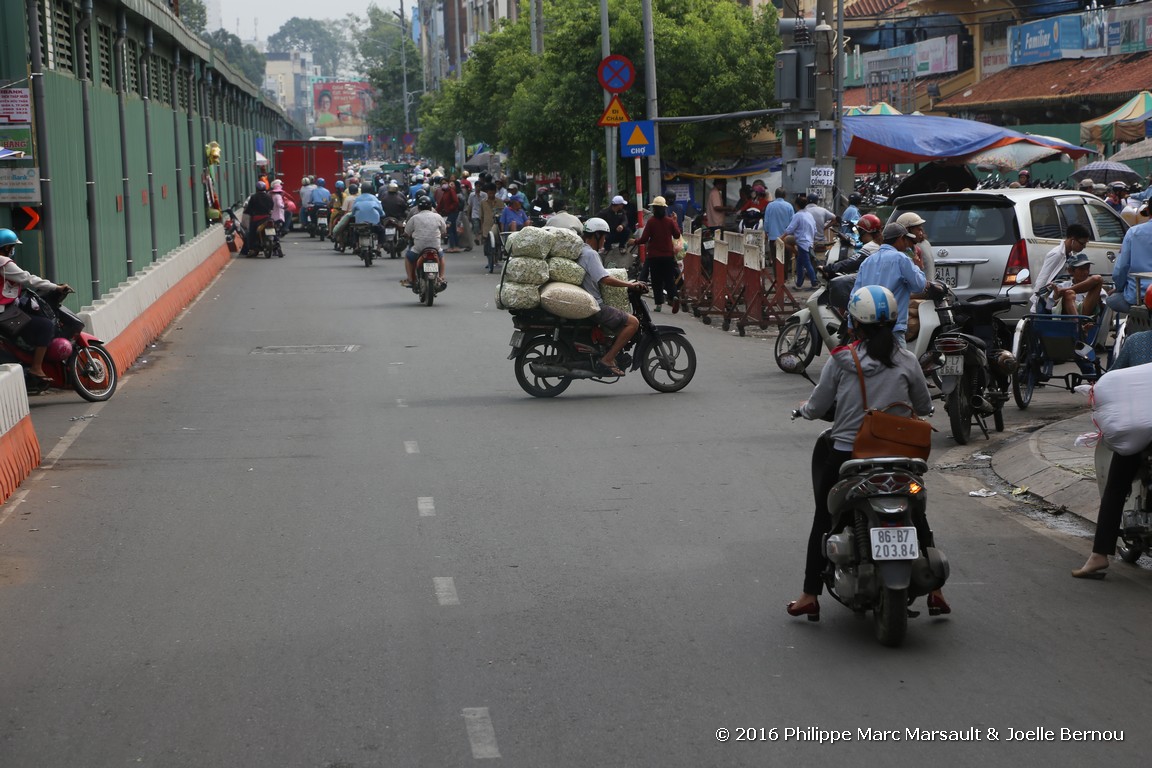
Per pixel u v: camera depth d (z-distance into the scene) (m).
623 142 22.69
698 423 11.61
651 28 23.88
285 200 49.34
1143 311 9.27
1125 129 28.98
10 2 14.80
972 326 11.22
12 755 4.83
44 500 9.00
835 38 23.56
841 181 23.02
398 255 34.94
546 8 41.81
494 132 48.00
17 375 9.88
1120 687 5.43
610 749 4.82
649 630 6.19
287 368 15.43
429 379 14.39
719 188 30.72
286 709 5.24
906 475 5.89
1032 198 14.98
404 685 5.49
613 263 23.61
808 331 14.23
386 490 9.16
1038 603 6.61
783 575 7.09
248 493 9.12
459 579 7.05
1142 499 6.98
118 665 5.78
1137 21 32.66
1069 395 13.07
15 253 14.99
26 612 6.57
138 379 14.82
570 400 12.96
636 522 8.23
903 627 5.84
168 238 25.44
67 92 16.34
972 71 41.22
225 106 47.16
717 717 5.12
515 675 5.59
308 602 6.66
